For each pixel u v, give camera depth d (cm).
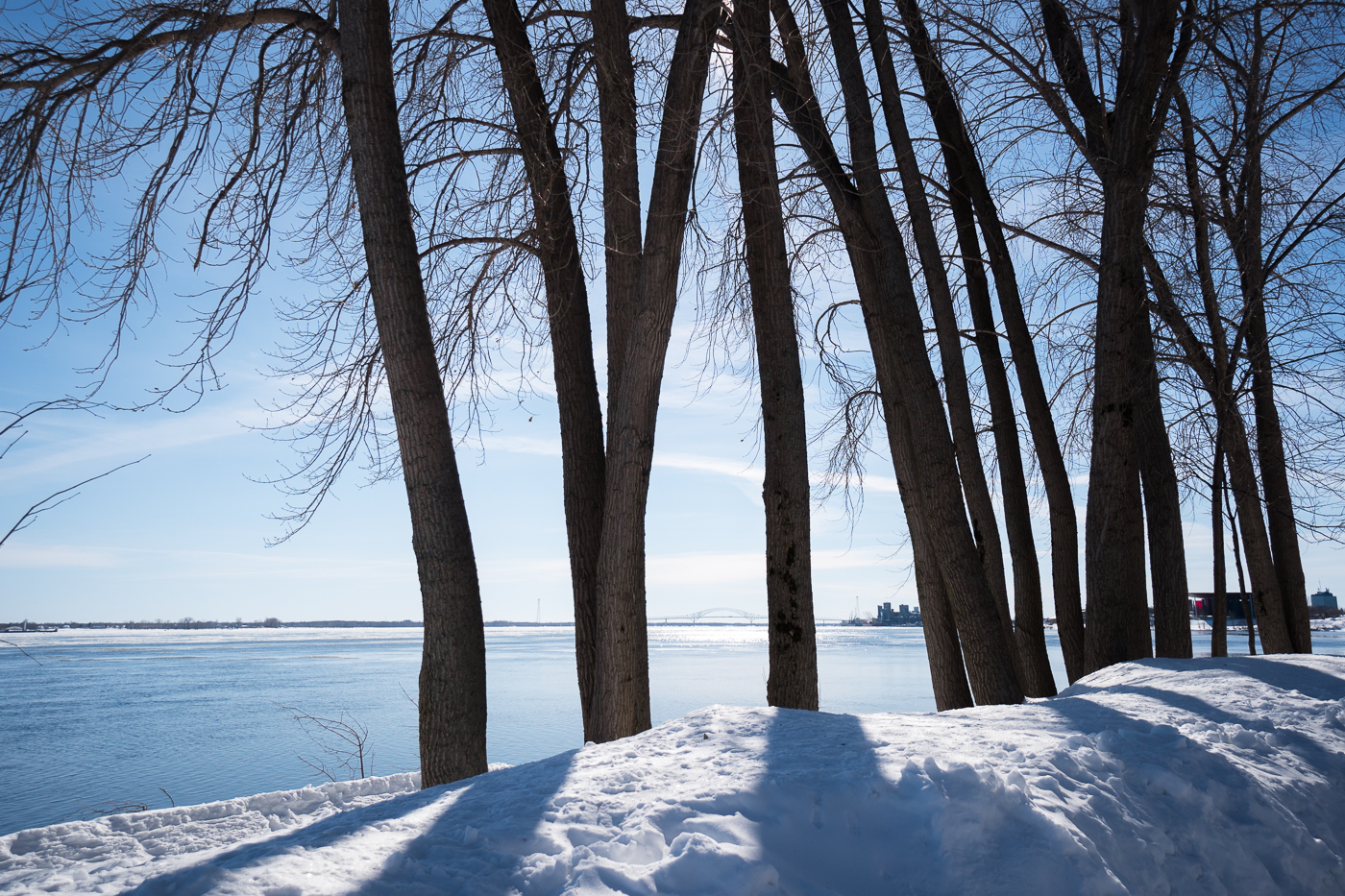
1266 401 1258
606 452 761
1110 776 445
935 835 372
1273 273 1143
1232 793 466
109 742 2391
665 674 4638
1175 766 471
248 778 1762
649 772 436
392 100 752
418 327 726
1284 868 431
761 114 820
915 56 1069
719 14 768
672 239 734
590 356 909
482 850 355
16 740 2453
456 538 714
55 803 1544
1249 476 1179
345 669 6000
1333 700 663
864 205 1010
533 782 444
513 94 901
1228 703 657
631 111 804
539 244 920
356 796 689
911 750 446
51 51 773
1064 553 1163
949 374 1055
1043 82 1118
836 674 4294
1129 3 987
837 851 364
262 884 319
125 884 354
